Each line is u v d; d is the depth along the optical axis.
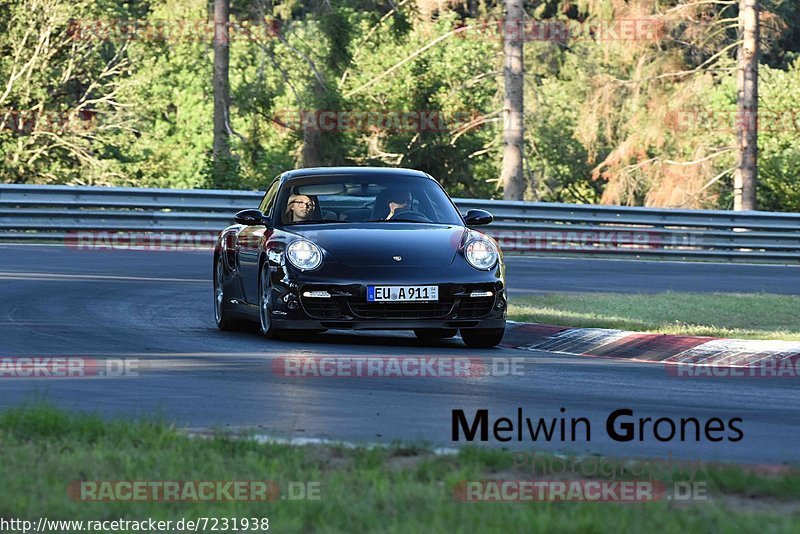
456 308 35.88
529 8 197.00
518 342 40.94
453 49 164.88
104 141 147.88
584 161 188.50
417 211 39.53
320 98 126.81
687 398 27.41
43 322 40.31
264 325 37.81
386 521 14.55
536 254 84.81
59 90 154.00
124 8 166.25
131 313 44.22
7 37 143.88
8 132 145.62
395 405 25.30
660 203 142.50
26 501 15.51
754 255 88.31
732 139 152.75
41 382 27.95
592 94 140.88
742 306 50.03
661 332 38.97
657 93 137.12
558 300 50.50
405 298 35.59
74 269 59.81
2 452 18.53
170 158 156.12
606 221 86.88
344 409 24.66
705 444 21.42
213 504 15.49
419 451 19.17
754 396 28.05
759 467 18.16
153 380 28.45
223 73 122.19
